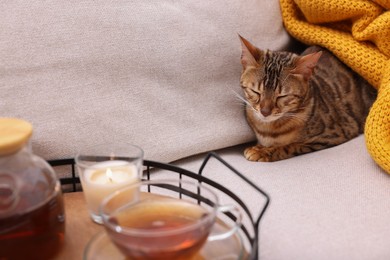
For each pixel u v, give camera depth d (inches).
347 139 56.0
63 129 40.4
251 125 53.8
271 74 52.1
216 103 49.3
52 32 40.0
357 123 57.9
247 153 50.3
